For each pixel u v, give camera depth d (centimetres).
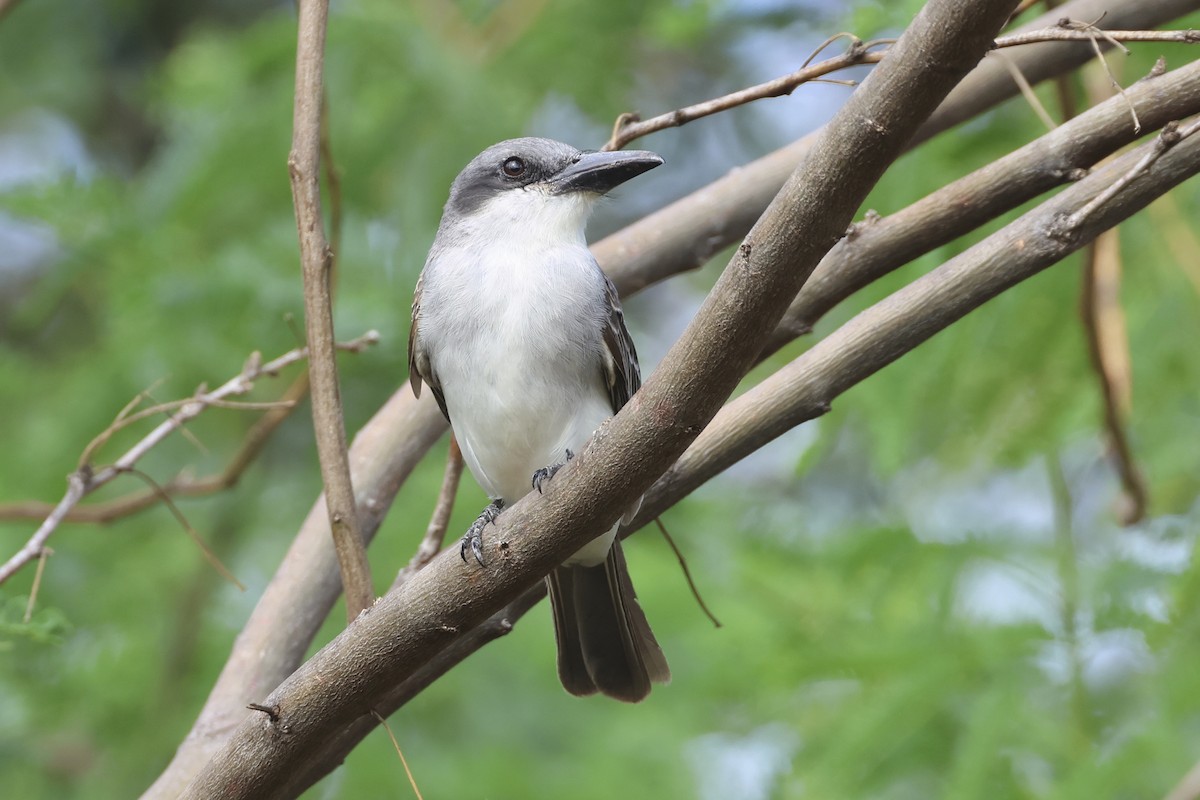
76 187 1292
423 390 940
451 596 610
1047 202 668
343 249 1294
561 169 948
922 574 1084
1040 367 1028
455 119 1304
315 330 693
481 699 1357
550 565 613
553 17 1373
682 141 1648
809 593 1111
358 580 679
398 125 1312
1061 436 1047
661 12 1358
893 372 1047
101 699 1352
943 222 712
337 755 716
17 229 1520
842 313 1120
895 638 1044
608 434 593
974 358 1031
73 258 1329
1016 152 698
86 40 1736
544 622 1390
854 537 1102
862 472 1472
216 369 1302
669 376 577
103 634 1387
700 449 717
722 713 1214
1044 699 1007
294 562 826
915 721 989
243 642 802
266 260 1294
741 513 1336
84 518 952
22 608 771
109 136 1802
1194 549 1002
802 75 706
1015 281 670
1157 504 1099
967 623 1048
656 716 1291
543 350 884
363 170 1322
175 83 1414
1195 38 612
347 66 1305
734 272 557
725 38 1432
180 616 1407
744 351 567
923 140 909
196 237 1352
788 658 1044
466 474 1317
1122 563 1054
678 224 926
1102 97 998
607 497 599
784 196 548
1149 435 1070
